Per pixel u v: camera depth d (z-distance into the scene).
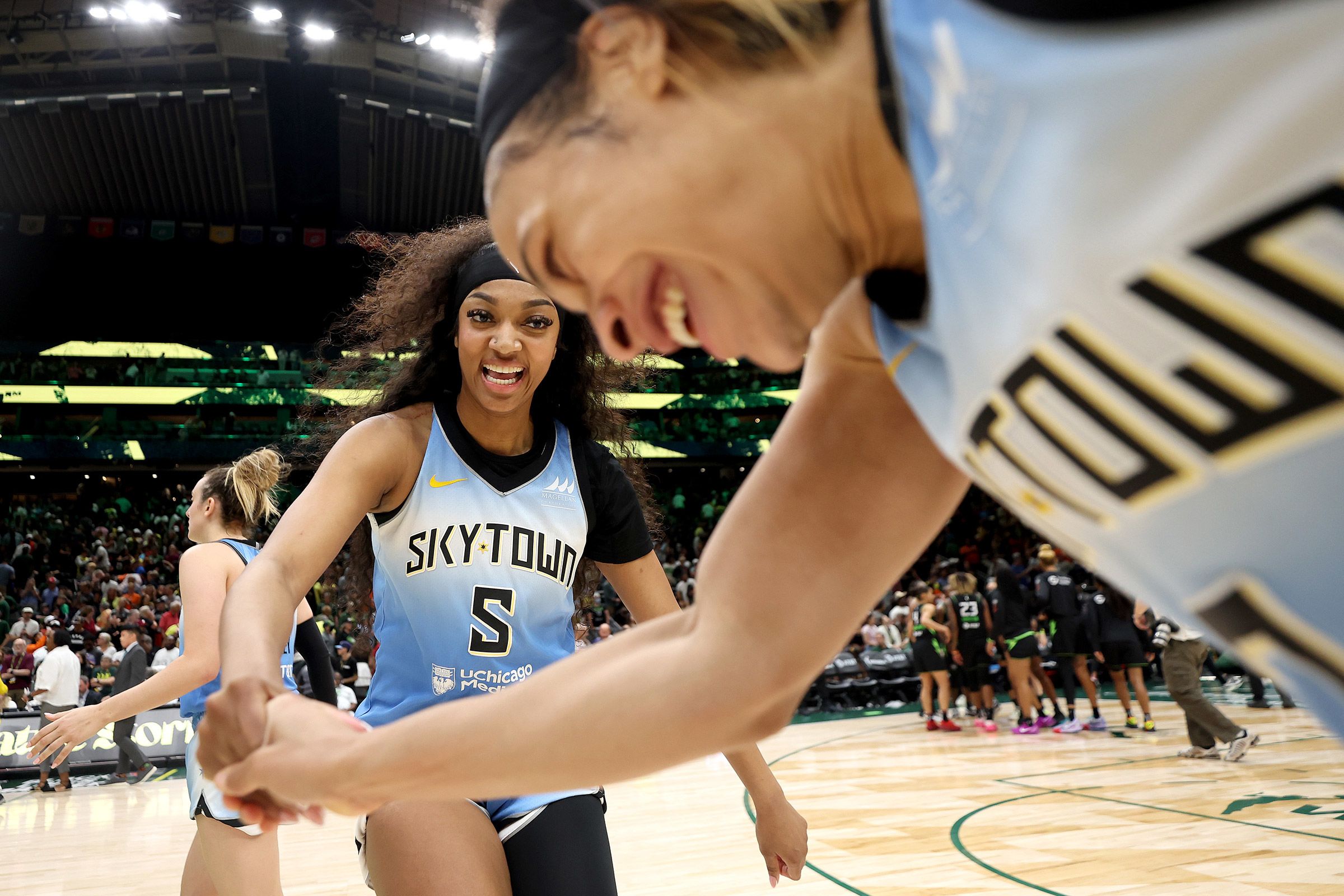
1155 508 0.42
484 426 1.46
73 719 1.96
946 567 14.81
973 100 0.38
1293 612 0.41
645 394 23.31
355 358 1.61
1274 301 0.33
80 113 17.11
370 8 15.30
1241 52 0.30
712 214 0.48
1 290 21.02
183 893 2.16
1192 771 5.96
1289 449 0.36
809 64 0.45
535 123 0.51
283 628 0.92
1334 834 4.03
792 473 0.67
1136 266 0.35
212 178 19.39
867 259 0.51
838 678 12.24
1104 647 8.48
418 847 1.25
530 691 0.68
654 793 6.29
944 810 5.15
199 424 20.73
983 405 0.47
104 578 17.09
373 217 21.06
